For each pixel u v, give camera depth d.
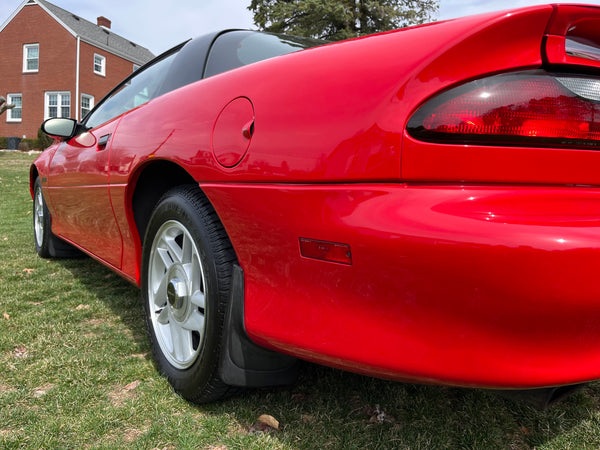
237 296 1.44
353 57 1.22
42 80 25.72
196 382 1.61
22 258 4.01
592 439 1.50
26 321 2.49
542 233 0.94
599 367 1.02
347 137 1.13
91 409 1.65
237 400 1.69
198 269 1.68
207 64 2.03
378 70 1.14
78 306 2.76
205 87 1.72
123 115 2.33
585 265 0.94
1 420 1.58
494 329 0.98
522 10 0.98
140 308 2.73
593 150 1.08
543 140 1.03
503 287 0.95
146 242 1.96
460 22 1.06
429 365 1.04
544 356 0.99
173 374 1.76
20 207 7.47
